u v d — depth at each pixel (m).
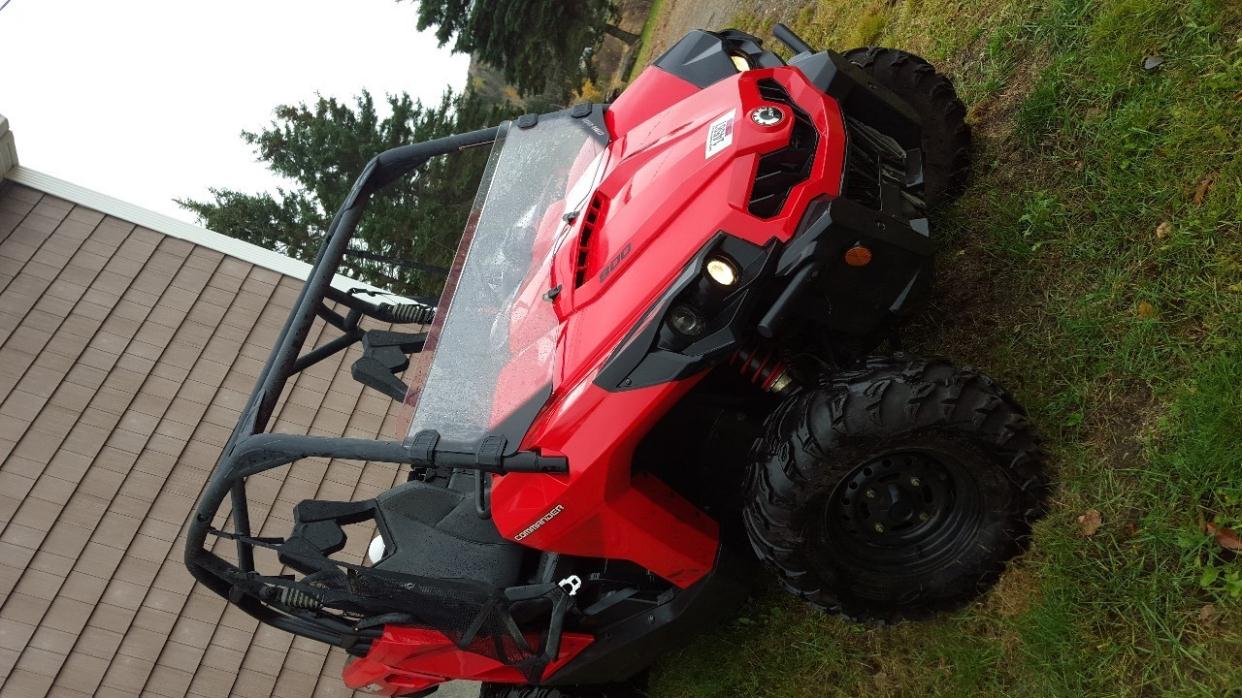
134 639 5.94
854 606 2.75
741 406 3.00
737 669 3.55
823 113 2.74
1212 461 2.34
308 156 21.38
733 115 2.76
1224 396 2.36
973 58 3.74
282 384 3.04
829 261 2.40
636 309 2.57
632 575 3.35
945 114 3.28
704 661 3.70
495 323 2.99
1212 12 2.76
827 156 2.60
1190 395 2.44
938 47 3.97
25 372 6.48
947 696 2.87
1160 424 2.52
